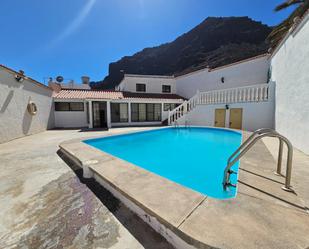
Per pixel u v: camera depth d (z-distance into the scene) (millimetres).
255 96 9805
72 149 4906
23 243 1721
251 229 1483
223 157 6227
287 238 1378
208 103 12305
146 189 2346
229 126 11102
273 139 6449
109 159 3871
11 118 7691
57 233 1847
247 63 13016
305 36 4801
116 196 2568
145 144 8438
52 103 12922
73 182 3189
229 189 2887
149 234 1786
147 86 18703
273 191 2213
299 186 2365
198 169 5074
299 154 4352
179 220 1629
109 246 1639
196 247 1393
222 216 1688
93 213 2207
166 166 5391
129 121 15258
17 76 8055
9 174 3598
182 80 18828
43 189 2914
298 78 5223
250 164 3328
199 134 10430
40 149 5844
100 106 14562
